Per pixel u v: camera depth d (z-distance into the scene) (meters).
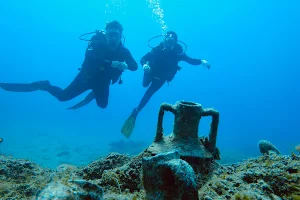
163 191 1.41
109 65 5.61
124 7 78.69
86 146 18.97
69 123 38.44
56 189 1.17
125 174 2.10
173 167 1.35
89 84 5.88
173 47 7.01
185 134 2.41
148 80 7.11
